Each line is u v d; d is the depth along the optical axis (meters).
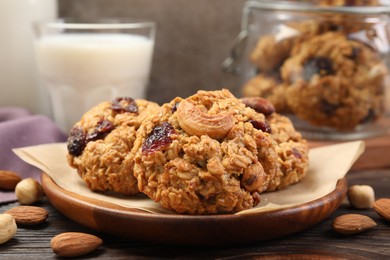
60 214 0.45
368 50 0.57
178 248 0.40
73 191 0.44
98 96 0.61
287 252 0.40
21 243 0.41
